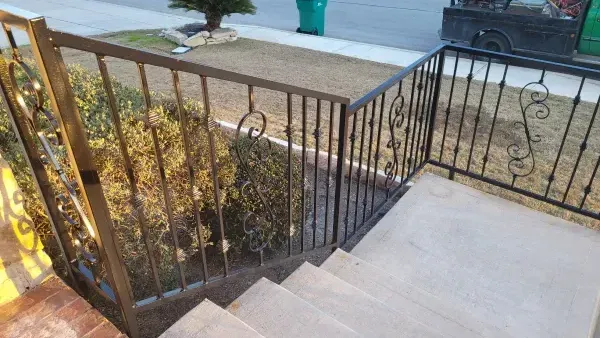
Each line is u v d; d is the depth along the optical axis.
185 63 1.27
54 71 0.99
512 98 5.76
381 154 4.07
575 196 3.51
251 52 7.80
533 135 4.62
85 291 1.75
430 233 2.82
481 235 2.80
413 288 2.26
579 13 6.56
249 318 1.84
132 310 1.48
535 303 2.31
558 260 2.60
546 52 6.95
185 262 2.58
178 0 8.29
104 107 2.39
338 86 6.17
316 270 2.23
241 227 2.56
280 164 2.69
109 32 8.85
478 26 7.39
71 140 1.09
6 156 1.96
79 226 1.46
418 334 1.90
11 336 1.40
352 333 1.78
